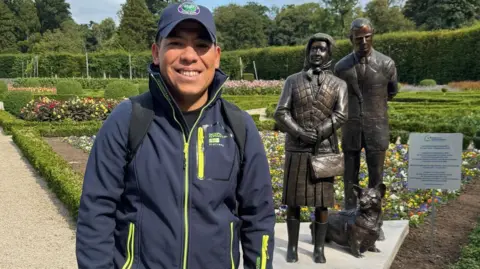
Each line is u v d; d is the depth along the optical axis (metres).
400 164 8.93
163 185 1.97
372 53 4.56
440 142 4.95
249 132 2.16
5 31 68.69
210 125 2.11
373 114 4.59
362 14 60.00
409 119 13.92
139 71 52.78
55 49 60.31
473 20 53.62
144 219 1.98
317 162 3.96
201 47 2.08
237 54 50.06
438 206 6.76
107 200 1.98
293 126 3.98
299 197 4.03
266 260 2.16
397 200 6.79
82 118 16.81
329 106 4.00
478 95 22.41
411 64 38.03
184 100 2.13
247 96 29.77
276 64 48.09
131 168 2.01
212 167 2.03
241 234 2.23
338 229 4.50
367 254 4.43
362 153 9.99
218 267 2.01
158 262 1.95
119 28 66.56
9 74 51.81
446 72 36.00
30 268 4.92
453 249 5.08
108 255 1.96
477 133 11.24
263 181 2.16
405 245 5.20
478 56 33.69
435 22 54.28
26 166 10.15
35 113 16.34
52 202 7.35
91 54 51.00
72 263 5.07
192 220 1.98
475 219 6.14
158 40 2.10
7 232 6.00
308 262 4.20
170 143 2.03
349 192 4.85
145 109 2.06
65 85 28.95
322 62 4.04
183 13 2.02
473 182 8.19
